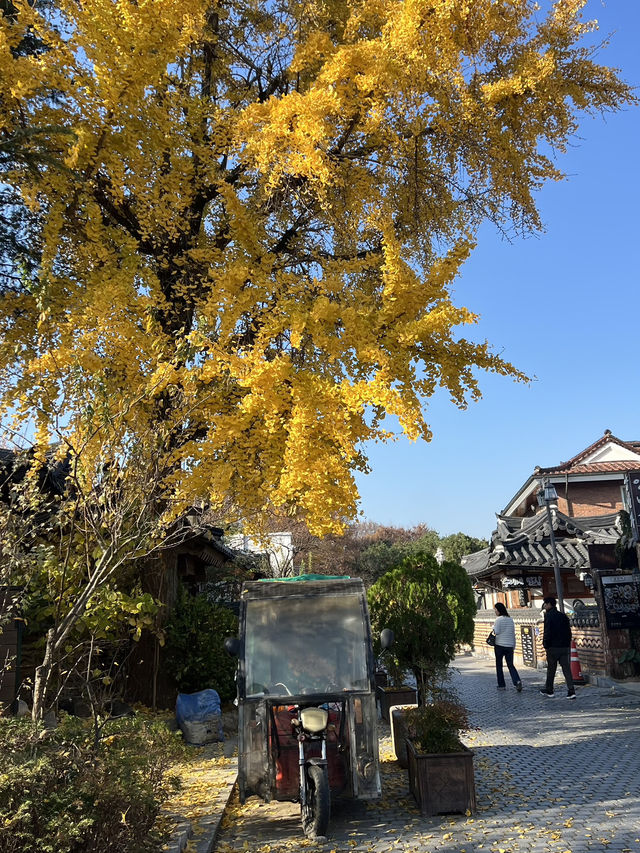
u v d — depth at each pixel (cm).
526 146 1153
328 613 710
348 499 898
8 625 778
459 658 2848
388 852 558
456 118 1088
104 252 1019
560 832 580
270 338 962
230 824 670
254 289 999
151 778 523
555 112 1130
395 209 1205
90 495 623
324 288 1017
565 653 1412
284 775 655
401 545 6206
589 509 3281
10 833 383
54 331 939
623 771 782
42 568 639
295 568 2844
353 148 1124
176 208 1099
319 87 1017
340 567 3838
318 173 966
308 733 643
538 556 2327
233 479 973
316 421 912
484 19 999
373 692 666
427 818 650
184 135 1115
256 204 1198
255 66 1277
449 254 969
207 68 1295
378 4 1061
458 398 993
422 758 668
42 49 1102
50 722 807
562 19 1093
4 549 575
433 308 973
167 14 980
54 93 1025
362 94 999
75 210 1084
